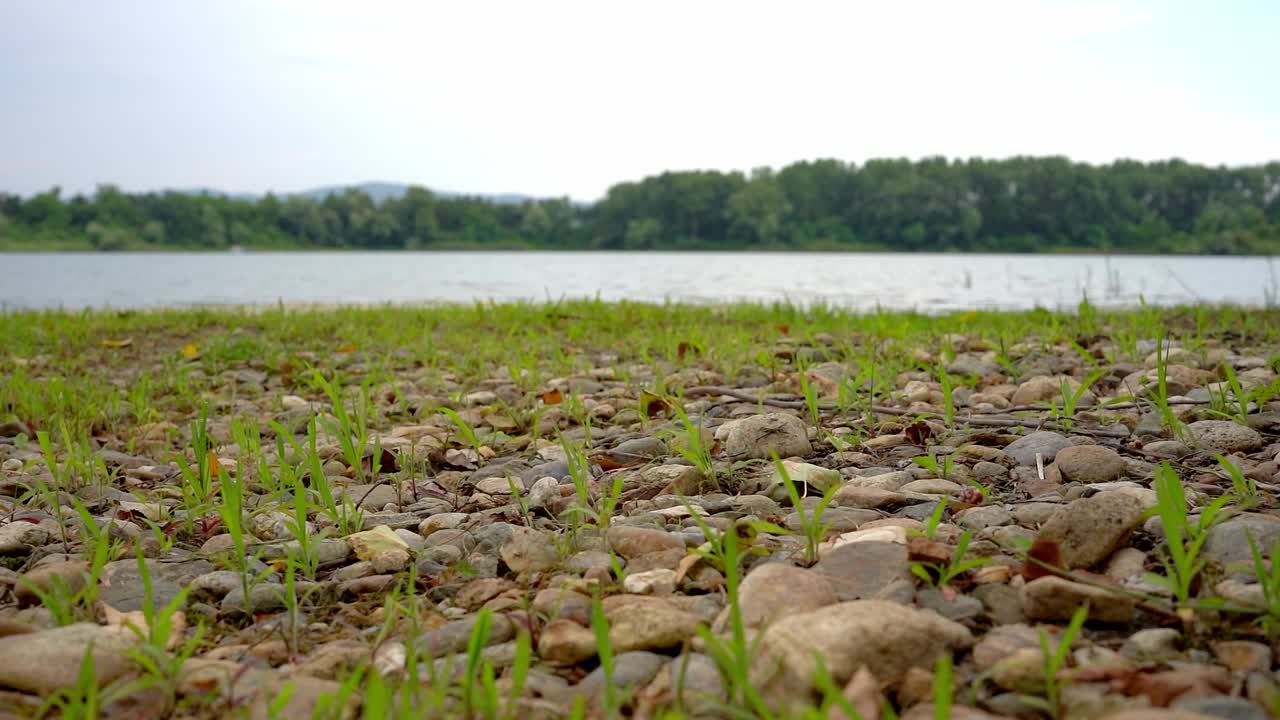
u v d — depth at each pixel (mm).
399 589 2248
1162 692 1438
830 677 1491
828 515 2508
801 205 133750
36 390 5195
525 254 133250
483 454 3637
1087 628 1759
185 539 2766
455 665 1752
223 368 6633
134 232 134000
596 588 2094
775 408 4180
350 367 6320
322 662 1776
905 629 1589
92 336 8805
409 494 3158
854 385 3973
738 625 1531
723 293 28344
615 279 43312
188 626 2072
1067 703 1458
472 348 7004
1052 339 6129
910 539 2188
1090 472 2795
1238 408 3516
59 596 2100
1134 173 122188
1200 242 109938
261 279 45906
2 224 131500
